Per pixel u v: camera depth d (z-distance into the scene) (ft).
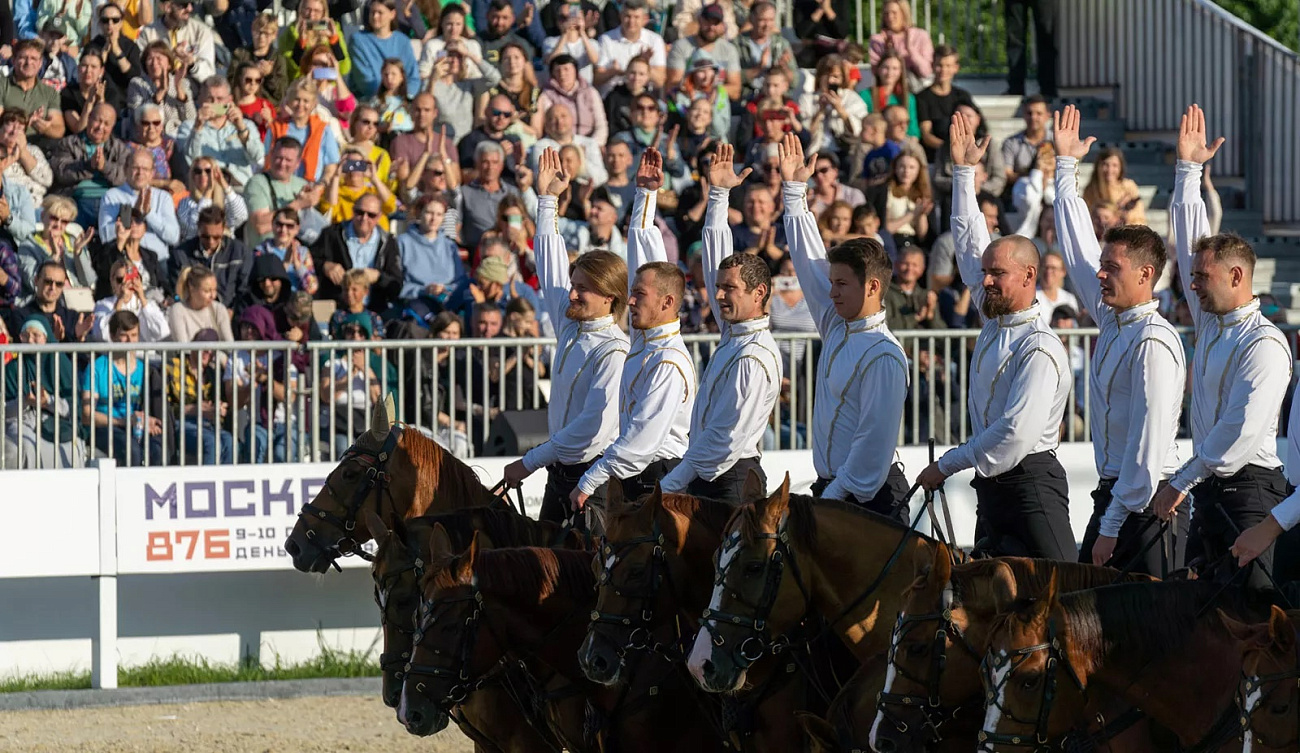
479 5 91.81
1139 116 100.42
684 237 83.46
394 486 45.29
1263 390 38.22
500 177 81.35
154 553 62.75
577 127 85.92
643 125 86.02
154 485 62.69
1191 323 74.38
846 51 93.97
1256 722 29.91
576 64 86.12
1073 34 104.22
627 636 35.55
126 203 75.00
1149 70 99.66
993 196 83.97
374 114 80.59
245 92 82.02
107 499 62.23
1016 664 29.91
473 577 36.55
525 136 83.46
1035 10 103.04
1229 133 95.76
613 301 46.62
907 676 31.40
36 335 66.54
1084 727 32.30
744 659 33.58
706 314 71.67
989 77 107.24
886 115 87.20
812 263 45.73
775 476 65.92
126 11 84.53
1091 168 95.76
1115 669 31.37
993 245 41.01
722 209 48.34
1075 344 69.21
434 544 37.76
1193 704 32.01
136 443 64.28
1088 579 33.63
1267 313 78.38
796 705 36.35
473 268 77.10
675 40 92.73
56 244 72.84
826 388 41.29
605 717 38.06
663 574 35.83
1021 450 40.14
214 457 64.49
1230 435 38.11
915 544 35.35
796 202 45.93
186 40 84.12
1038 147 88.58
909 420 69.15
